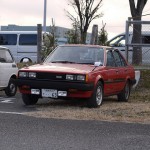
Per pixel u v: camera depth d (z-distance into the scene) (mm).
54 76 11141
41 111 10781
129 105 12281
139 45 16922
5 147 7059
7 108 11391
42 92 11336
